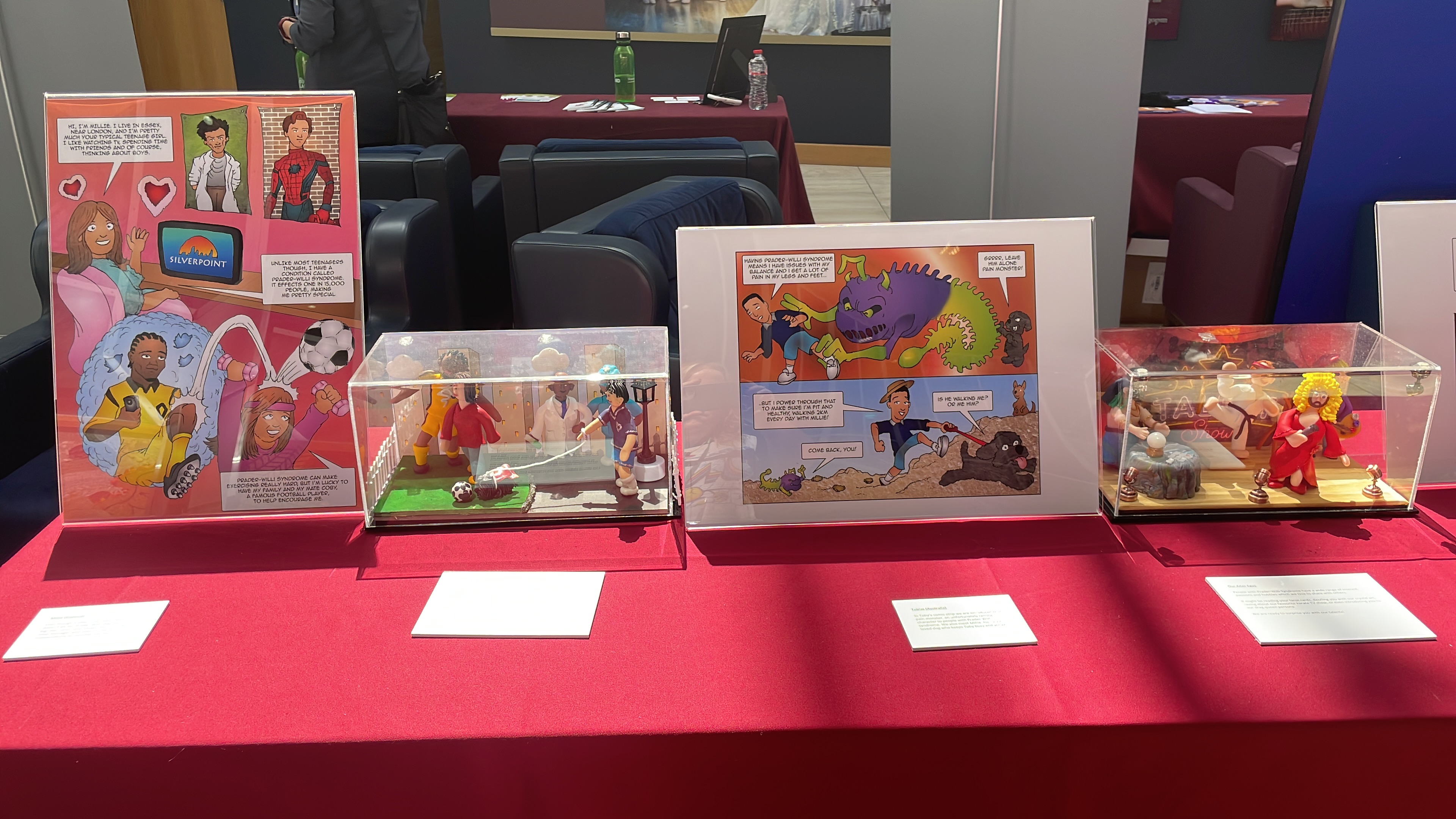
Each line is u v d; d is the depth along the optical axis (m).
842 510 1.12
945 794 0.83
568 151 3.18
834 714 0.81
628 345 1.17
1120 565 1.03
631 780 0.82
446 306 2.42
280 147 1.14
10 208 2.71
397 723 0.81
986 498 1.13
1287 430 1.10
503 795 0.82
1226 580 0.99
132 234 1.14
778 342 1.10
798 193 3.90
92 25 2.64
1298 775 0.82
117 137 1.13
